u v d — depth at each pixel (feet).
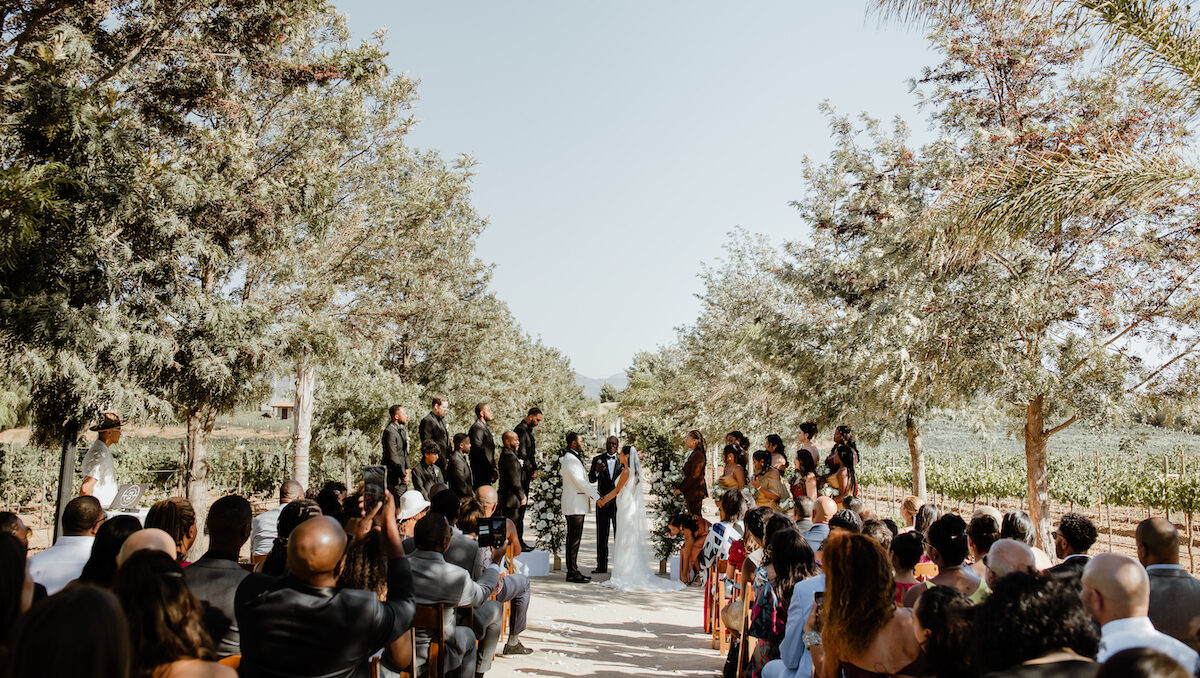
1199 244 32.58
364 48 43.09
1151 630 10.01
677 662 23.25
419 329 74.84
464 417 82.38
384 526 12.53
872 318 40.45
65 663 5.54
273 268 45.16
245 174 35.42
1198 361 35.22
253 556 19.61
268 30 37.42
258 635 10.16
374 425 64.34
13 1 27.40
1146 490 62.75
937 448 131.64
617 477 38.52
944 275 38.58
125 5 33.58
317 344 36.99
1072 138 32.83
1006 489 72.90
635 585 36.37
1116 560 10.25
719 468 102.63
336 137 46.91
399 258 54.60
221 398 32.89
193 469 45.14
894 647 10.80
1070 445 123.54
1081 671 7.52
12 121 24.17
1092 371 36.88
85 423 27.02
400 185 55.57
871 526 18.90
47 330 23.27
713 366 81.76
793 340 50.03
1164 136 30.66
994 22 36.91
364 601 10.66
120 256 27.17
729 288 83.05
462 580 16.03
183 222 29.78
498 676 21.12
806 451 29.99
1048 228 26.89
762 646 16.60
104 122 24.68
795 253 52.70
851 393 46.03
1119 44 23.39
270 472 69.00
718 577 25.44
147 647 7.66
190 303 30.99
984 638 8.07
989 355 36.27
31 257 23.02
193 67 35.55
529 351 142.20
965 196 26.78
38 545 48.21
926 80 42.14
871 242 46.50
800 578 15.79
